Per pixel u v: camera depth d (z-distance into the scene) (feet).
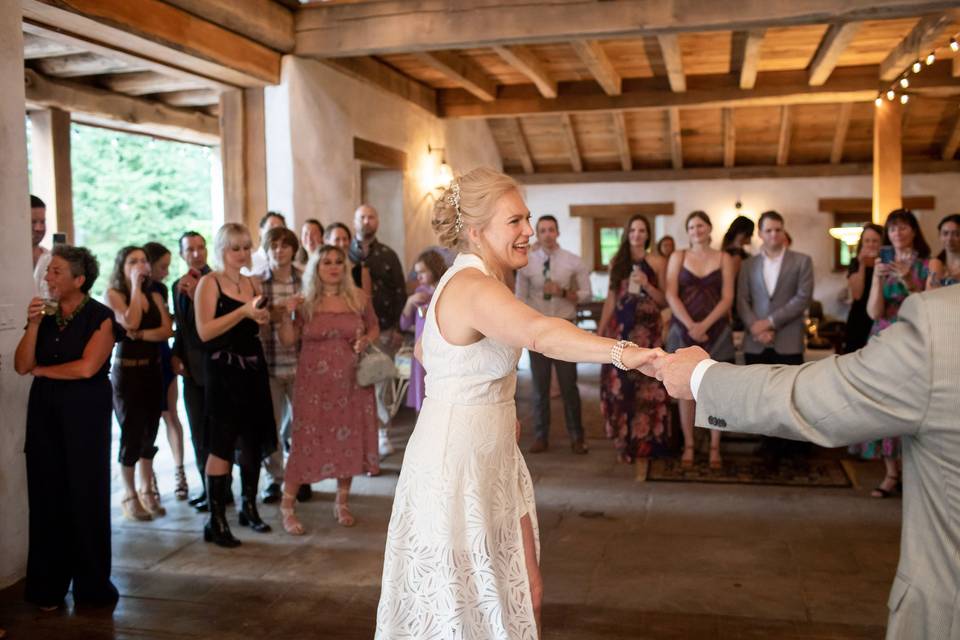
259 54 20.13
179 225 53.83
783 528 13.71
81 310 10.89
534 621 6.90
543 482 16.74
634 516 14.47
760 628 10.03
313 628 10.28
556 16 19.49
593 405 25.12
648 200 40.81
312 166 22.07
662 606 10.71
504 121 37.68
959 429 4.17
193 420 14.93
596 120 37.04
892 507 14.76
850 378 4.46
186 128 27.35
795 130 37.22
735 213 40.09
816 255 39.73
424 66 27.32
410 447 6.88
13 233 11.91
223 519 13.28
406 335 23.90
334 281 13.88
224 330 12.89
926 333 4.25
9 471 11.88
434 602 6.56
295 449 13.82
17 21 11.93
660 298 17.80
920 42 22.56
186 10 17.47
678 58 24.81
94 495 10.91
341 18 20.83
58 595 10.94
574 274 19.13
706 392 5.00
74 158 51.26
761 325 16.74
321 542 13.34
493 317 6.28
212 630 10.25
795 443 18.25
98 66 21.90
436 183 31.22
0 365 11.69
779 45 25.99
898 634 4.46
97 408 10.93
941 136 36.83
